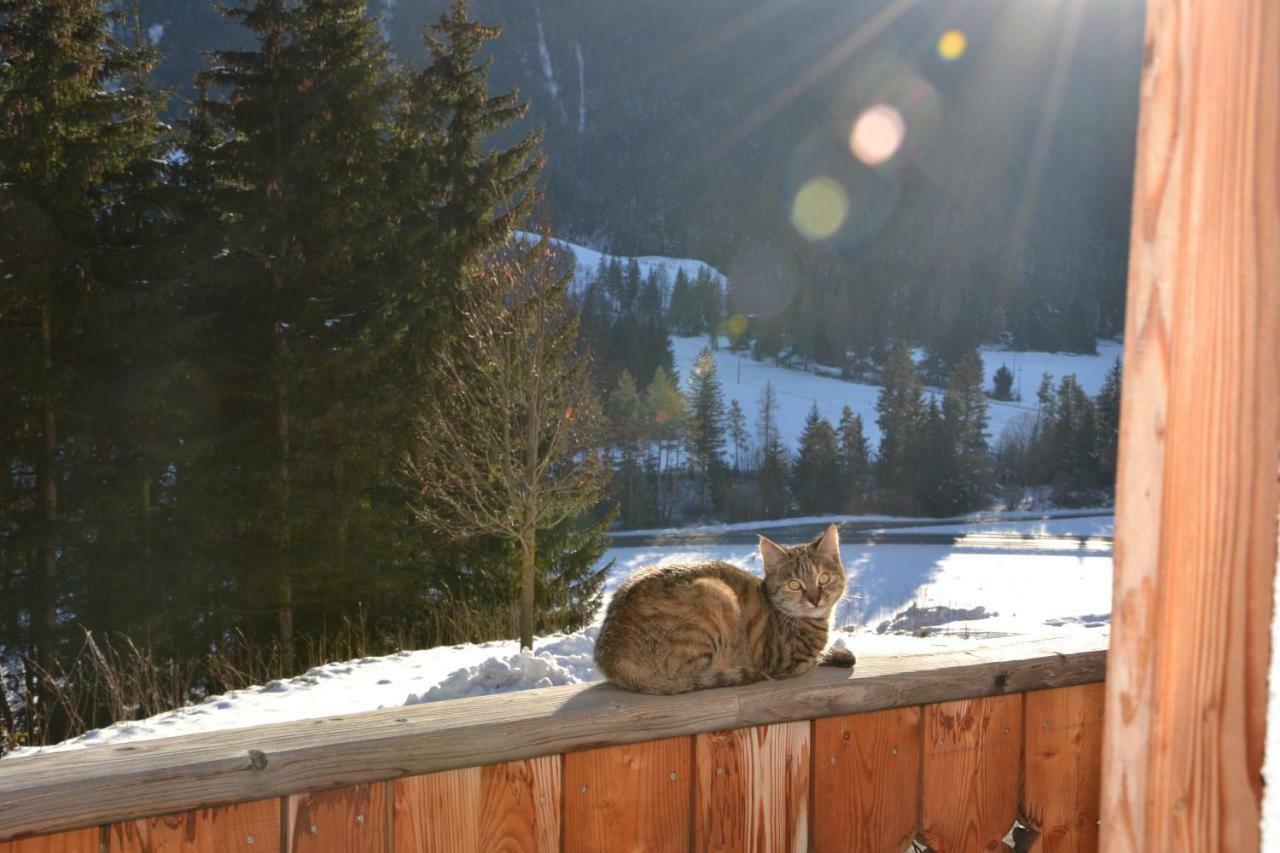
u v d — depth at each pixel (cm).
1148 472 106
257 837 151
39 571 1631
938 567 5647
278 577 1744
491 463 1380
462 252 1972
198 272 1783
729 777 185
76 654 1581
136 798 141
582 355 1638
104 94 1709
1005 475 9812
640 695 186
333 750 153
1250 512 100
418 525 1825
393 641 1731
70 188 1644
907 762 201
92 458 1739
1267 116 98
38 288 1603
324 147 1884
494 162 2080
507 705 179
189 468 1766
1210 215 101
